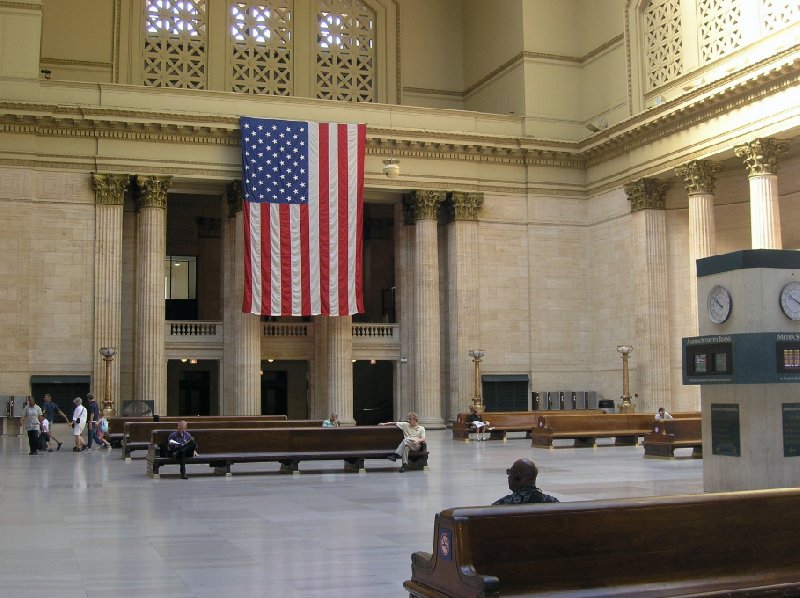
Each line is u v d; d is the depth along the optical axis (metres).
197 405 39.81
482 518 5.56
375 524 11.31
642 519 6.00
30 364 30.64
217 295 40.41
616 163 34.38
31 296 30.83
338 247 32.19
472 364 34.62
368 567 8.65
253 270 31.38
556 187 36.22
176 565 8.77
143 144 31.88
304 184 32.06
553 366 35.62
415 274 34.91
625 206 33.94
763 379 11.37
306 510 12.61
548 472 17.67
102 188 31.45
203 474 18.23
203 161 32.31
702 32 30.23
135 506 13.14
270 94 36.28
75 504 13.39
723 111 28.58
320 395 35.31
